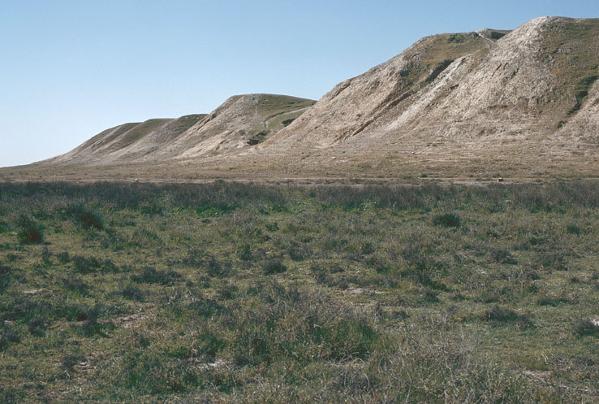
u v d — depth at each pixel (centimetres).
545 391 624
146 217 2167
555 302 1045
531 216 2066
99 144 16425
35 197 2638
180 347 784
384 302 1048
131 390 668
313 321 810
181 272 1292
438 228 1833
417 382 603
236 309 946
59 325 916
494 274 1252
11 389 662
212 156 8338
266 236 1719
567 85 5959
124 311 990
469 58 7569
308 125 8444
